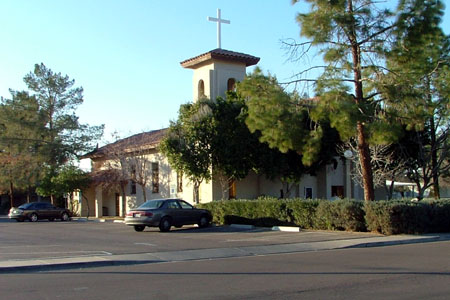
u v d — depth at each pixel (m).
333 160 34.34
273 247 17.98
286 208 25.62
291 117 20.97
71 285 10.88
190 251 16.89
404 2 20.16
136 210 25.61
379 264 13.39
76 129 51.47
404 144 32.03
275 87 20.98
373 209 22.02
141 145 37.59
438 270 12.16
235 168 31.41
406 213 21.94
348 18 19.89
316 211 24.31
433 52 21.80
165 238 21.70
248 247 17.91
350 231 22.98
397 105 20.53
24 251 16.97
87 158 46.88
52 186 43.53
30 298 9.47
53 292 10.05
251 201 27.45
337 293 9.53
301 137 21.34
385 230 21.73
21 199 62.69
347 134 20.02
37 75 51.44
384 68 20.70
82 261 14.22
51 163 49.47
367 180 22.55
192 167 30.59
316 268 12.90
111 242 20.09
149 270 13.20
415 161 32.69
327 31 20.14
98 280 11.55
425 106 20.67
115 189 42.62
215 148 30.78
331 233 22.45
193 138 30.55
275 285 10.50
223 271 12.71
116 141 42.06
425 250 16.83
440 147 32.06
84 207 47.34
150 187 39.09
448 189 55.88
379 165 31.33
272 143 21.52
